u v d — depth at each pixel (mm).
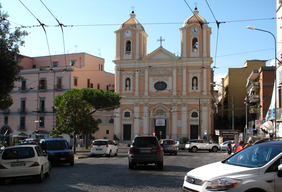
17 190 12227
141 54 61844
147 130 59906
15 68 19266
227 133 51219
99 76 71438
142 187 12312
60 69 62906
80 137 60500
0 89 18641
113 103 50906
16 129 65125
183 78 59156
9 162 13734
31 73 65000
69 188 12305
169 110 59156
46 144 22578
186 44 59438
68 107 33750
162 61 60125
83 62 67250
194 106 58531
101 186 12609
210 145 43312
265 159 8195
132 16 63406
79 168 20078
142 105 60594
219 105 87375
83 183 13477
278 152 8133
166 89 59750
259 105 47094
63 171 18516
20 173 13711
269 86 44969
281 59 33969
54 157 21297
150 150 18516
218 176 7613
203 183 7695
